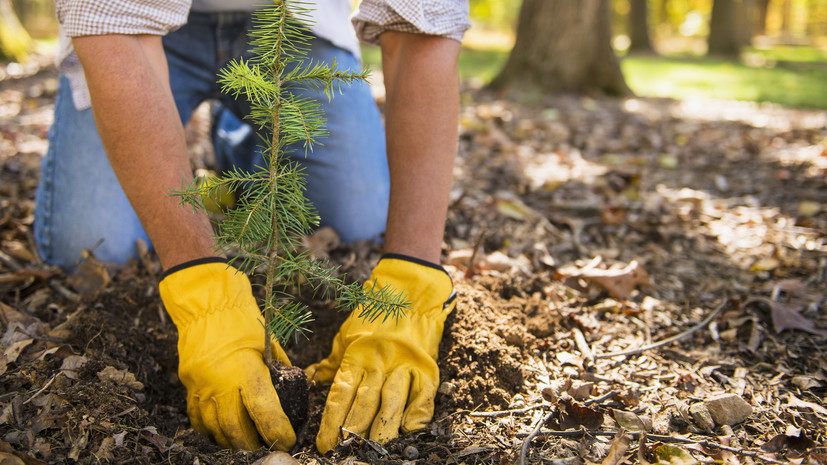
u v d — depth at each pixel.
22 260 1.92
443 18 1.33
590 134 4.13
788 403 1.35
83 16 1.16
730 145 3.82
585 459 1.16
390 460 1.14
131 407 1.23
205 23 1.83
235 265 1.41
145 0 1.22
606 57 6.28
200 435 1.22
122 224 1.83
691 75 9.52
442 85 1.33
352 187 1.97
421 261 1.32
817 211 2.54
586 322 1.67
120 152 1.19
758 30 28.34
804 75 9.80
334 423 1.20
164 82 1.28
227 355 1.18
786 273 2.01
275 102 1.00
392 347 1.27
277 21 0.97
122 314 1.56
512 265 1.91
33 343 1.39
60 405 1.19
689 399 1.36
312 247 1.87
